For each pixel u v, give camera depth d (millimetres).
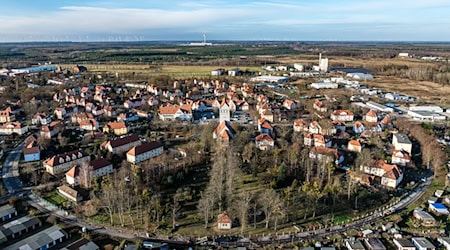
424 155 175250
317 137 184375
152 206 128375
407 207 133625
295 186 142875
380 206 133750
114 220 121688
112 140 178000
